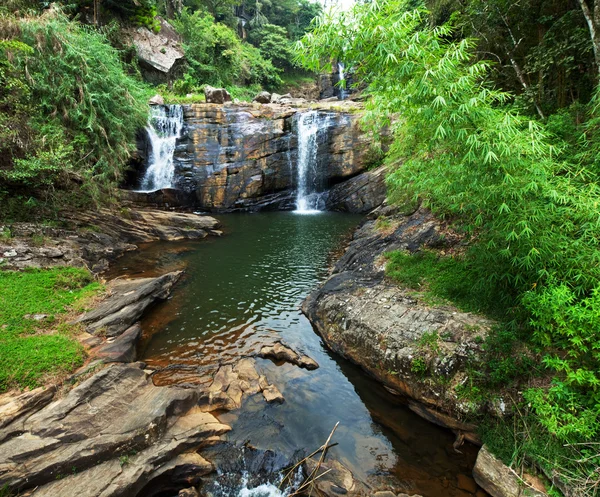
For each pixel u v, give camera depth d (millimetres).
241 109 20062
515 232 4262
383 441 4723
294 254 12367
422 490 3953
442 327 5453
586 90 7633
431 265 7430
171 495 4035
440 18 10688
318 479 4047
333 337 6848
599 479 3324
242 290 9422
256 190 20328
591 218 4043
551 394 3914
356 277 8273
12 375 4820
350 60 4938
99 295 7910
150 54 24906
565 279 4164
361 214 19234
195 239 14203
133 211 14391
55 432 4086
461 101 4262
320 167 20891
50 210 10859
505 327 4910
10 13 12445
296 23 49500
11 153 9625
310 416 5121
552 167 4551
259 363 6336
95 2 20781
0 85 9984
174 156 19484
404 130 7918
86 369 5309
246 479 4113
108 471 3795
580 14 7227
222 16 38000
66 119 11883
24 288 7324
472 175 4555
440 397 4848
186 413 4922
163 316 7969
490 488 3842
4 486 3389
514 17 8891
